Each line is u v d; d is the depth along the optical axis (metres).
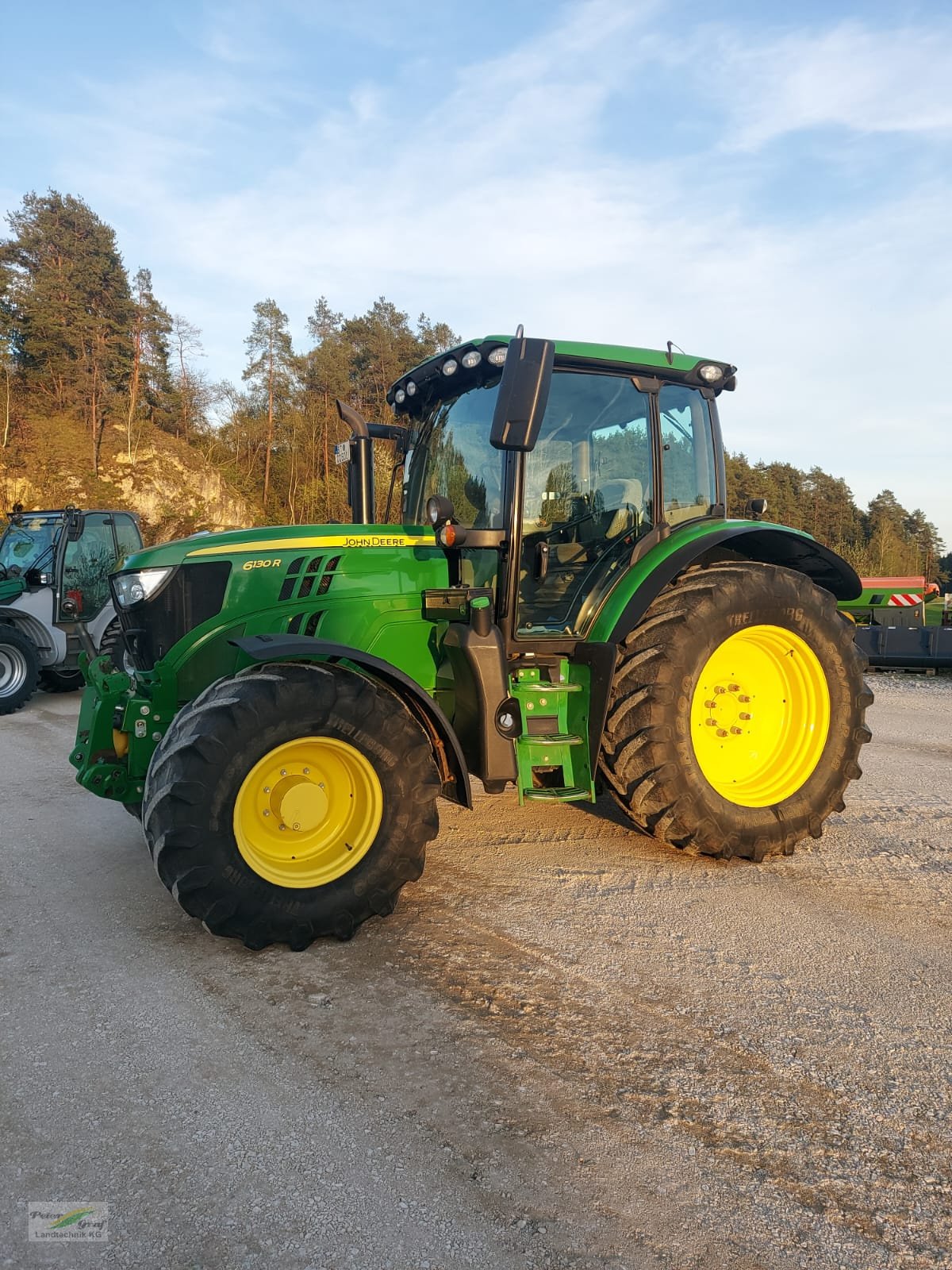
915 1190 1.92
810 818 4.18
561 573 4.14
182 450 60.78
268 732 3.09
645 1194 1.90
